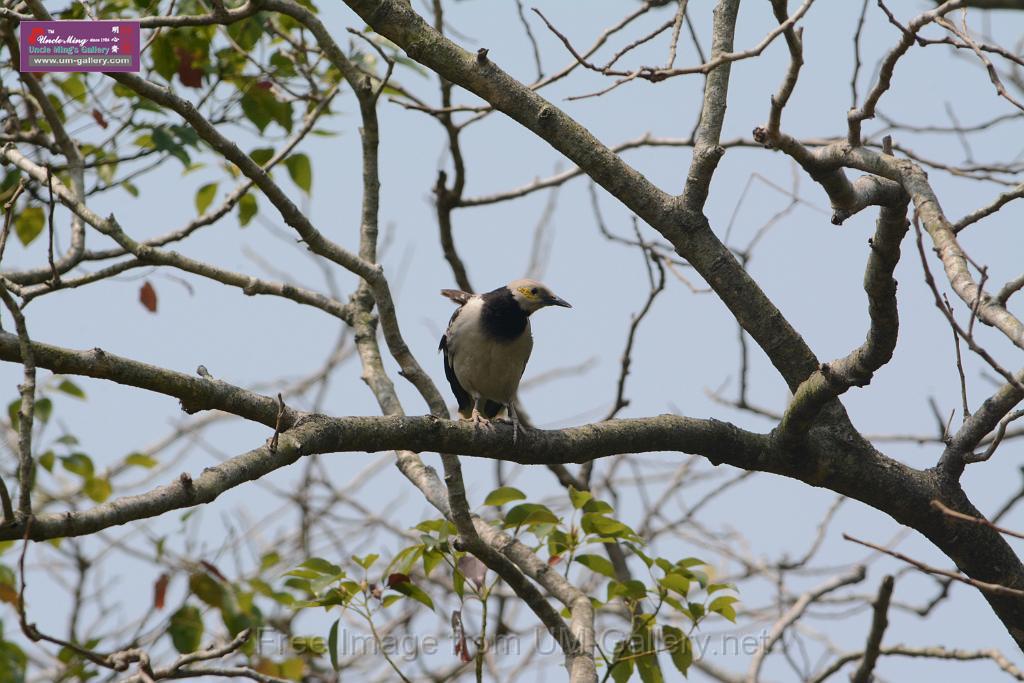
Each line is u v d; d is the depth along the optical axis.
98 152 14.04
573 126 10.10
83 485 14.77
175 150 13.38
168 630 13.03
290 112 14.53
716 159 10.33
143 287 12.68
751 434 10.62
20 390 7.41
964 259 8.98
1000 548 10.76
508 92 9.88
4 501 6.98
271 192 10.49
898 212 9.27
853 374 9.62
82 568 15.14
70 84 14.26
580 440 10.12
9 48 11.76
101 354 8.08
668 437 10.37
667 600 10.76
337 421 9.01
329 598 10.56
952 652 11.56
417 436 9.44
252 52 14.45
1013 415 10.12
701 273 10.53
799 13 8.51
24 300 9.83
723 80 10.74
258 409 8.73
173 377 8.39
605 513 10.80
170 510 7.68
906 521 10.73
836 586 13.38
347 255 10.69
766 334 10.52
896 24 8.75
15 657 12.68
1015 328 8.30
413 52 9.72
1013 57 8.59
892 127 13.85
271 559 14.55
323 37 12.09
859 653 12.27
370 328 12.96
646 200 10.38
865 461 10.55
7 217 8.66
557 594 11.19
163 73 13.88
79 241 12.11
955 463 10.59
